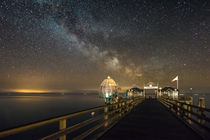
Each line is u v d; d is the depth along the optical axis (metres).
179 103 14.30
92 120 6.58
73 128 4.94
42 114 43.97
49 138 3.77
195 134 8.00
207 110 6.74
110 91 54.44
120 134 7.91
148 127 9.54
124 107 14.38
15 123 31.75
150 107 22.31
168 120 11.96
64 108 60.12
